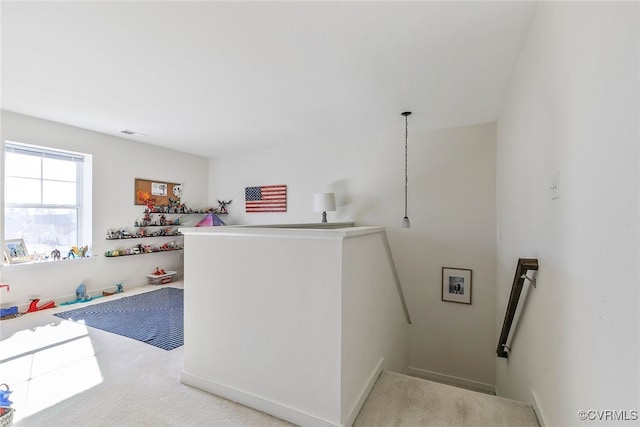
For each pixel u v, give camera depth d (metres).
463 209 3.85
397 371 3.01
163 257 5.30
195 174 5.77
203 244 1.97
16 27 1.83
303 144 4.93
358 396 1.73
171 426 1.60
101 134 4.32
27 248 3.71
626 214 0.80
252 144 4.95
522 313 2.07
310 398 1.59
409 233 4.15
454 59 2.21
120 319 3.39
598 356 0.97
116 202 4.53
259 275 1.75
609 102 0.89
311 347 1.59
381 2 1.62
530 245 1.90
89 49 2.09
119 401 1.82
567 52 1.24
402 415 1.69
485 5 1.64
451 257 3.90
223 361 1.88
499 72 2.41
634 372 0.76
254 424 1.62
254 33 1.91
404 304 3.30
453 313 3.87
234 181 5.72
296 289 1.64
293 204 5.09
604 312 0.93
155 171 5.07
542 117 1.62
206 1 1.61
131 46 2.05
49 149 3.80
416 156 4.13
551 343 1.45
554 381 1.41
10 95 2.93
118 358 2.42
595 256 0.99
